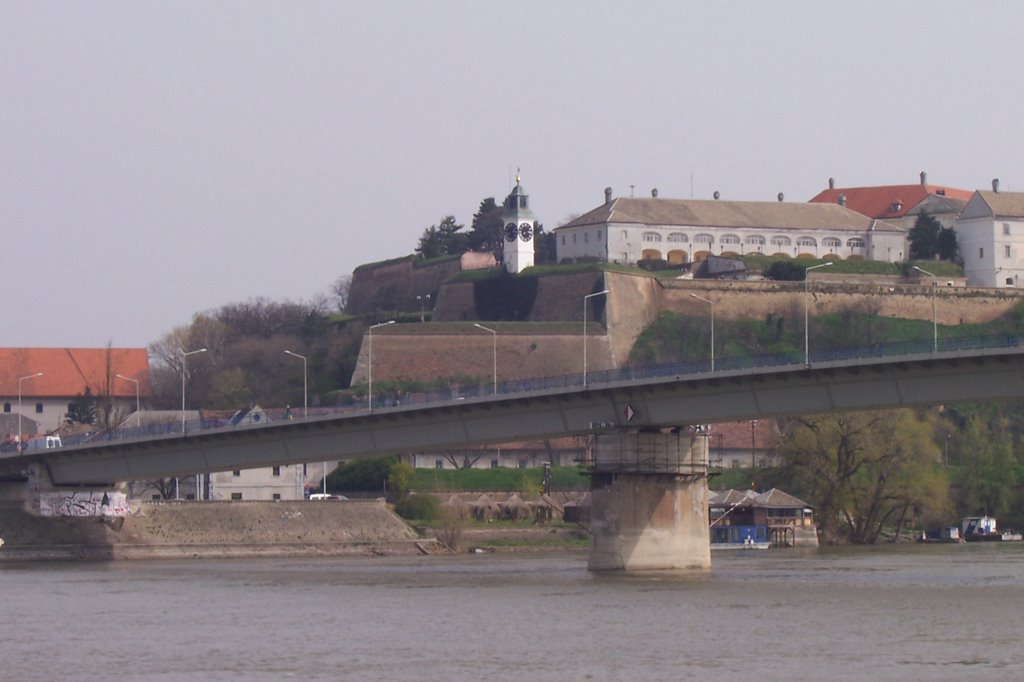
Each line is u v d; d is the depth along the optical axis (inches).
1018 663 3801.7
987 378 5438.0
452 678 3713.1
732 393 6018.7
